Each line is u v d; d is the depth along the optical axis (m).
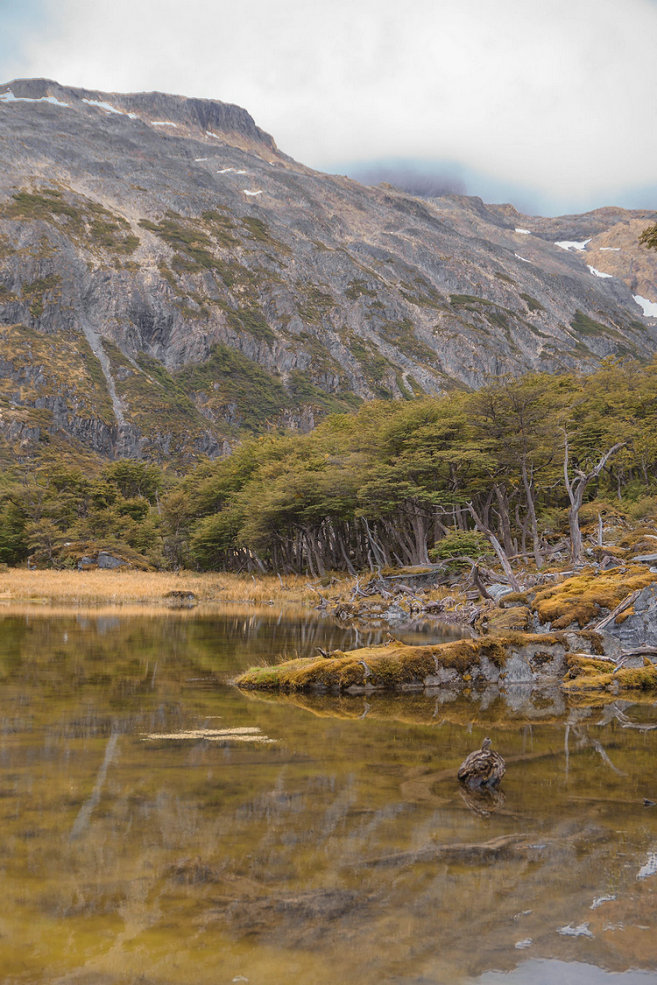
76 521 88.19
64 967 3.20
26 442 179.62
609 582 19.03
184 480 90.00
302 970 3.19
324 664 12.15
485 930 3.58
